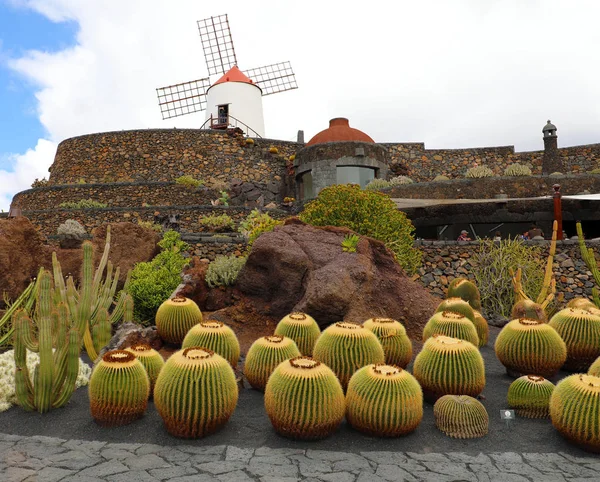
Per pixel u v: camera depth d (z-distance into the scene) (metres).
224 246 13.98
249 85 37.28
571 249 14.10
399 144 30.78
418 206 18.36
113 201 25.77
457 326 6.86
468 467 4.29
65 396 5.77
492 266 13.36
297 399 4.71
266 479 4.00
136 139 29.62
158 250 13.40
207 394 4.76
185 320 7.72
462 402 5.04
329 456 4.47
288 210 24.44
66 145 30.48
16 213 16.12
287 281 8.47
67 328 6.20
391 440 4.86
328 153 25.70
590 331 6.80
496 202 18.59
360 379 5.02
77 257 11.90
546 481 4.06
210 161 29.31
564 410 4.75
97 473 4.10
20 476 4.03
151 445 4.71
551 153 28.27
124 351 5.50
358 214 11.23
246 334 8.45
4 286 10.46
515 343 6.59
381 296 8.42
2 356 7.09
